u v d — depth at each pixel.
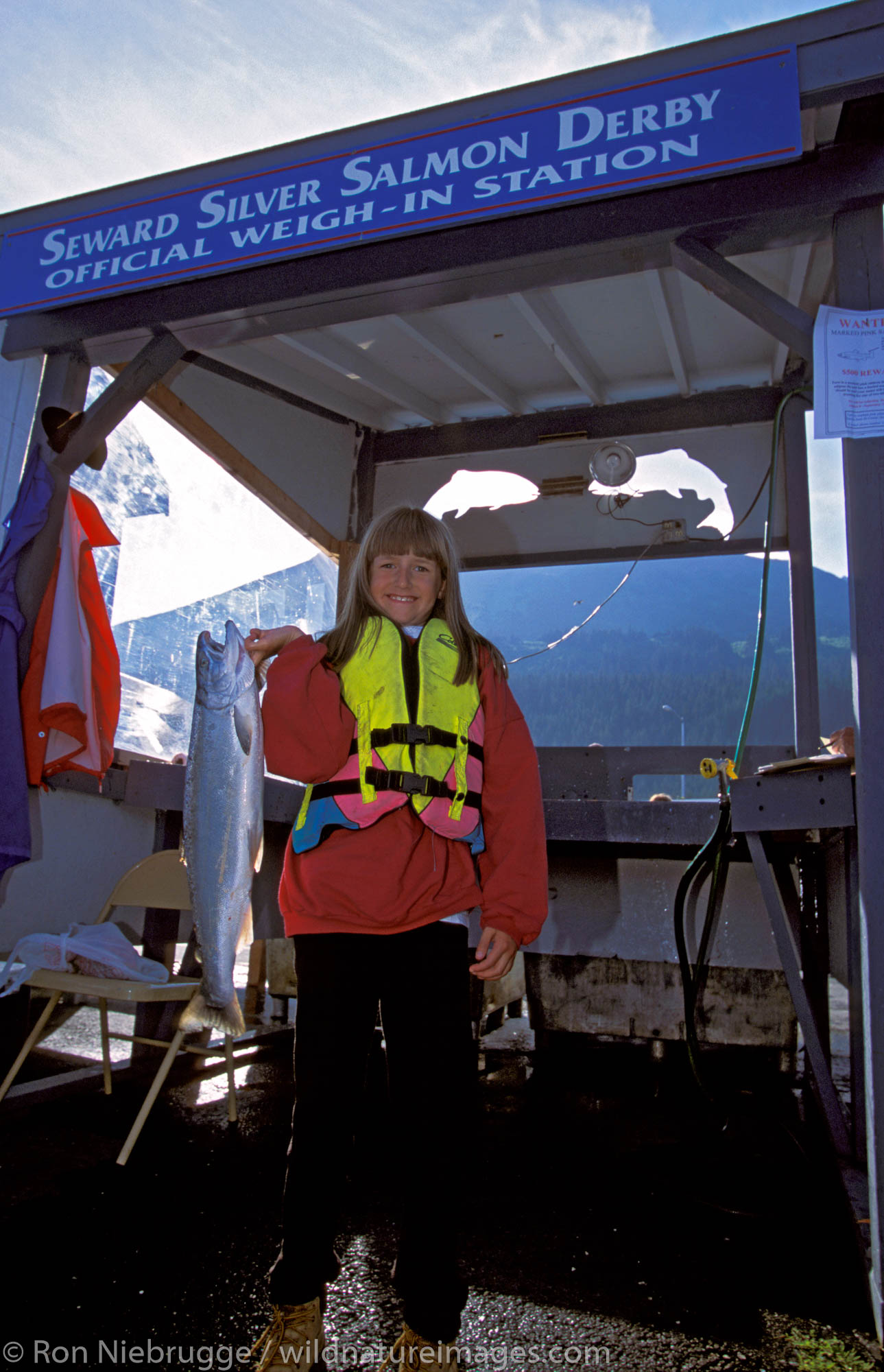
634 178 2.62
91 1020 4.48
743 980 3.56
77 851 5.86
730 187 2.56
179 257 3.22
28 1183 2.43
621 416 6.53
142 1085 3.37
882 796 2.11
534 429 6.71
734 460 6.27
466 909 1.56
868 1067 2.00
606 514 6.59
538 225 2.77
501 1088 3.58
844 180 2.47
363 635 1.72
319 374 6.24
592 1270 2.05
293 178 3.09
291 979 4.32
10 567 3.35
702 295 5.04
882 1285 1.83
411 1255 1.42
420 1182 1.43
